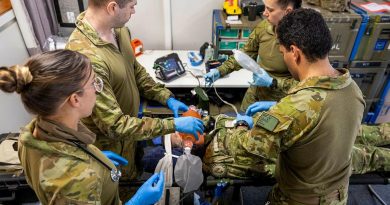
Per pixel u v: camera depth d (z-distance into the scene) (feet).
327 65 3.09
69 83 2.26
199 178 4.80
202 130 4.59
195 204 5.06
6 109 6.72
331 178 3.55
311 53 2.95
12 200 5.03
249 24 7.44
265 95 6.12
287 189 3.86
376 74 7.59
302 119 2.96
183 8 8.69
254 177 4.91
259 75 5.50
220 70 6.72
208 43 8.57
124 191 4.98
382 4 7.37
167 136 5.08
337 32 6.85
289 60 3.26
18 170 4.95
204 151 5.16
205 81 6.87
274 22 4.91
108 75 3.87
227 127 5.21
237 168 4.91
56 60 2.25
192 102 7.77
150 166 5.34
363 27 6.80
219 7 8.68
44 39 7.66
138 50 8.66
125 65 4.42
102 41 3.88
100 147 4.45
